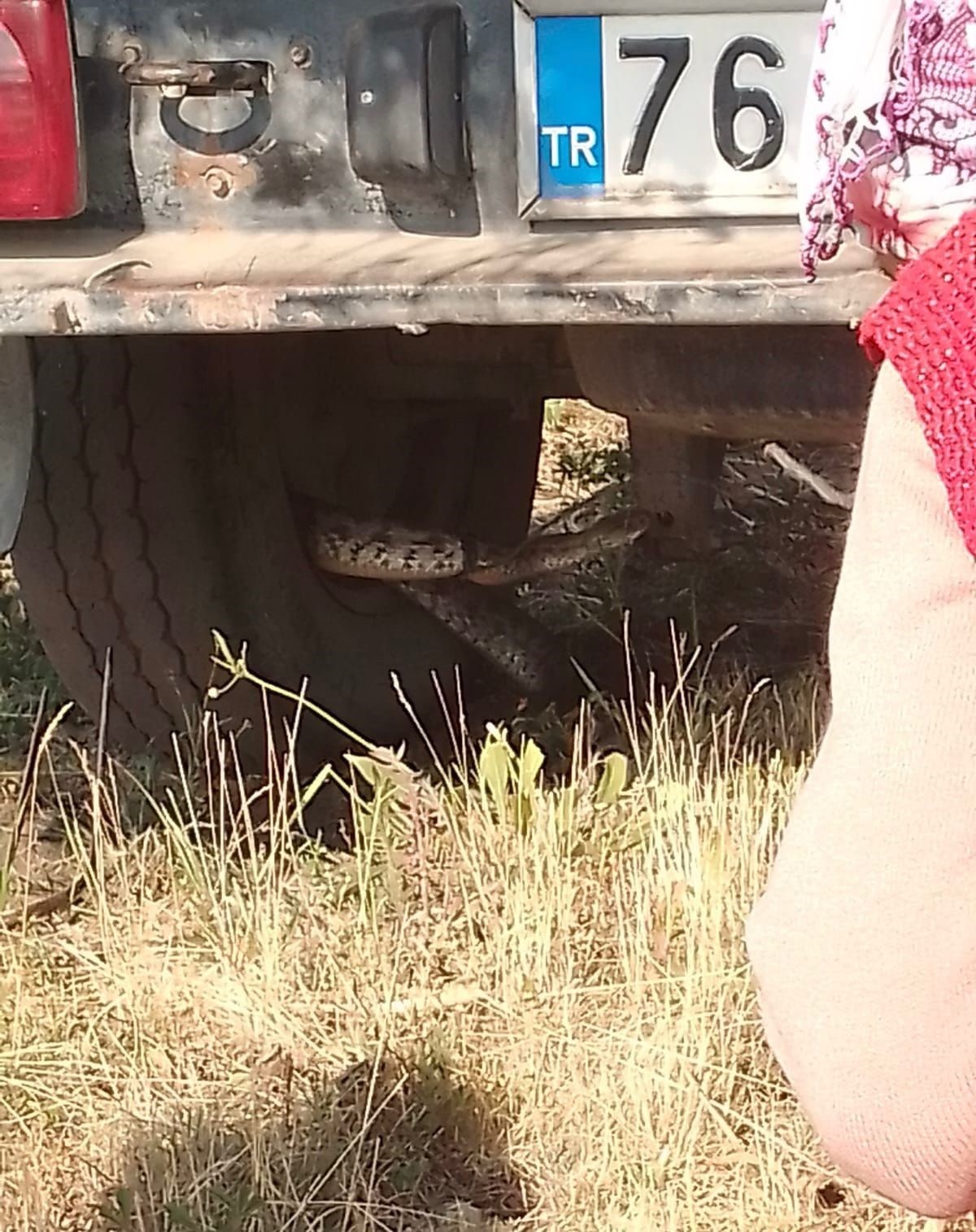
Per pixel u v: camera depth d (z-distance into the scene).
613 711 3.50
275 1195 2.29
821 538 4.47
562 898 2.74
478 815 2.98
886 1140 1.30
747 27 2.15
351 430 3.39
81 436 2.94
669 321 2.05
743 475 4.72
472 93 2.21
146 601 3.07
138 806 3.22
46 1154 2.42
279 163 2.26
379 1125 2.43
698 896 2.65
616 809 3.01
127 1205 2.30
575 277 2.07
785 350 2.42
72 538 3.00
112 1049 2.61
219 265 2.19
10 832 3.26
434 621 3.54
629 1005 2.60
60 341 2.91
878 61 1.30
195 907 2.86
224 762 2.99
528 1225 2.29
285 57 2.23
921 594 1.24
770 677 3.66
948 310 1.22
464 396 3.25
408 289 2.09
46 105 2.18
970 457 1.19
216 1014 2.63
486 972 2.71
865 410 2.38
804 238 1.42
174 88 2.25
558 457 5.48
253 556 3.15
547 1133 2.41
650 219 2.21
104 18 2.23
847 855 1.27
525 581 3.91
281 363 3.14
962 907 1.24
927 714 1.24
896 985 1.26
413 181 2.21
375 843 2.96
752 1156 2.34
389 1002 2.62
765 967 1.32
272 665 3.23
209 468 3.07
